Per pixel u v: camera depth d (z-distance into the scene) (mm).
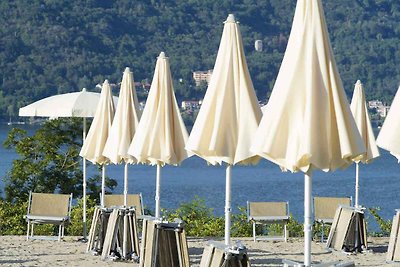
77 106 29938
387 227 33688
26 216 29438
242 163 18234
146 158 22516
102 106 27938
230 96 18375
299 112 13938
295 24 14367
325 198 29328
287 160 13859
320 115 13844
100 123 27875
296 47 14180
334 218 27891
